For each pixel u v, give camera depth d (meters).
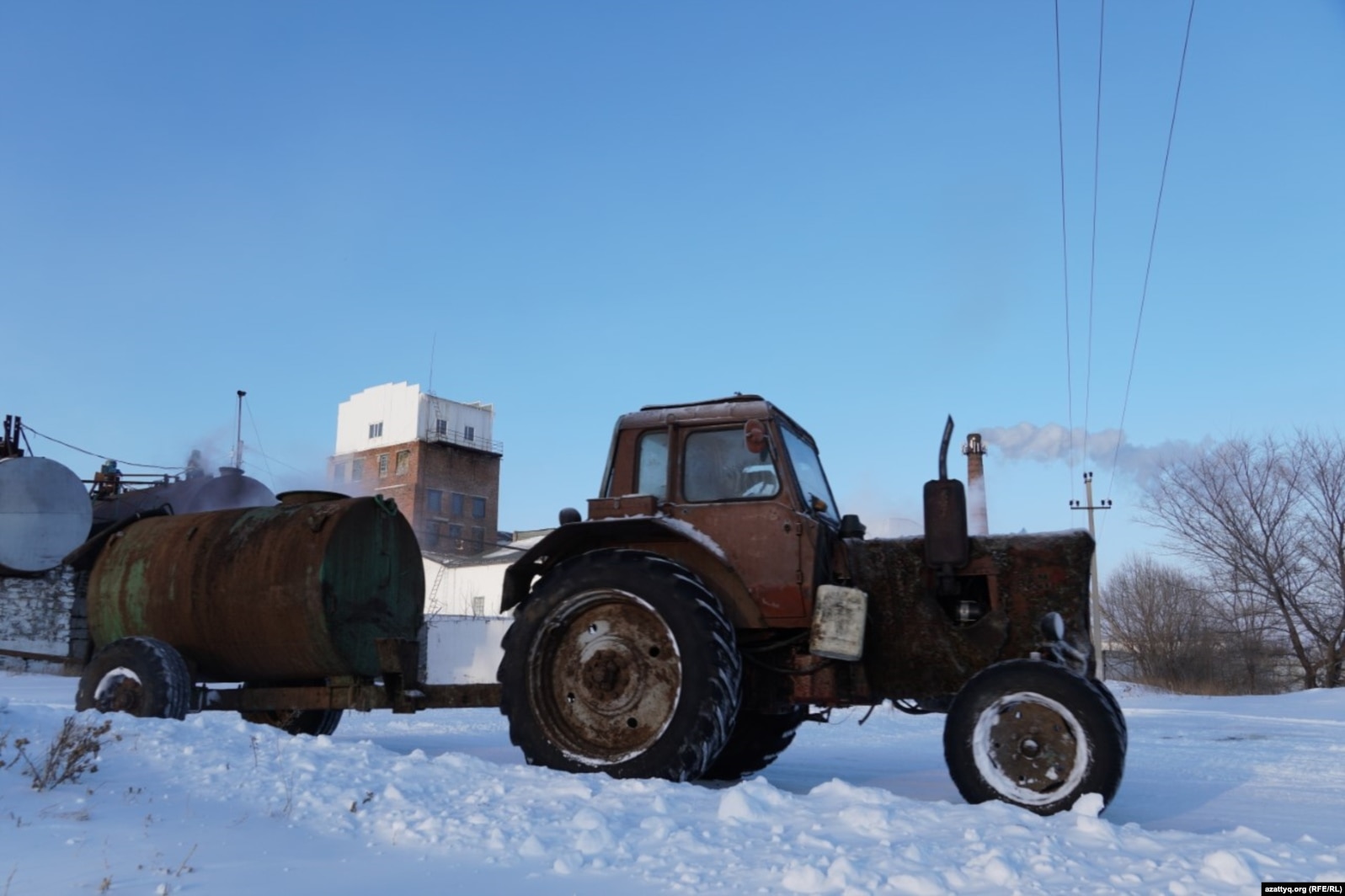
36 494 21.55
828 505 6.86
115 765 5.11
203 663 7.98
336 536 7.73
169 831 4.04
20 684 18.19
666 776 5.44
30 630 21.36
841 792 4.81
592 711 5.82
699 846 3.88
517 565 6.34
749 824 4.25
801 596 5.80
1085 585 5.62
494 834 4.02
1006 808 4.52
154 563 8.09
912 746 11.14
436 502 60.81
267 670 7.91
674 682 5.67
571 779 5.01
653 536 6.14
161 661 7.37
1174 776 8.73
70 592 21.81
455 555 55.44
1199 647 36.12
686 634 5.56
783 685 6.02
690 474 6.33
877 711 16.80
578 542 6.30
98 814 4.26
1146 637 37.50
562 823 4.19
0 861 3.56
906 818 4.36
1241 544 35.09
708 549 5.89
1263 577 35.12
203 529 8.17
